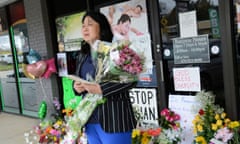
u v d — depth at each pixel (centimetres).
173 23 377
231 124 299
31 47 591
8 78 735
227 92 333
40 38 564
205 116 314
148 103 418
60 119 441
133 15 418
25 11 585
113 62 198
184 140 358
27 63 579
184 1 363
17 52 690
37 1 554
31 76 542
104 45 205
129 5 421
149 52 406
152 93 411
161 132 339
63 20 525
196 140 312
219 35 337
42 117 494
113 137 212
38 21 560
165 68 392
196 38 357
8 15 688
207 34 347
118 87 203
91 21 210
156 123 410
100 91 201
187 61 369
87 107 216
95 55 210
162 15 386
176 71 380
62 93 544
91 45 214
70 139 229
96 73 209
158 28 388
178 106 372
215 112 317
